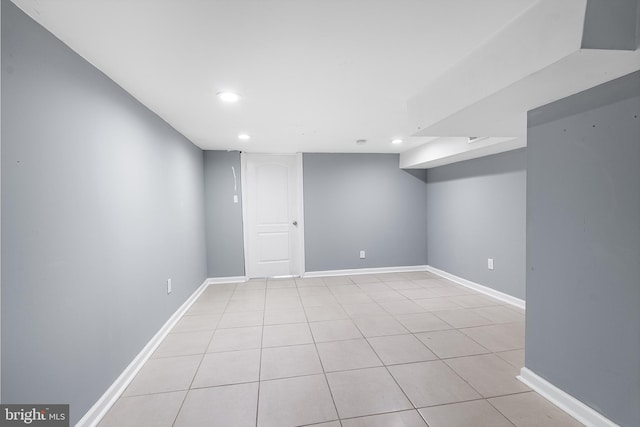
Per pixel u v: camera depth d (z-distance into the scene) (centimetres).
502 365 215
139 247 221
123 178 199
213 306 345
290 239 479
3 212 111
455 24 137
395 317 306
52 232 135
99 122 173
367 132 339
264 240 471
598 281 150
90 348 161
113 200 186
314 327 285
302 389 191
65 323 142
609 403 146
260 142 387
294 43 150
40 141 129
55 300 136
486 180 372
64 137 143
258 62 169
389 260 499
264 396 184
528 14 128
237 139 367
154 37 142
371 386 193
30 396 122
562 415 164
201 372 211
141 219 225
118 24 130
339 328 282
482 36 149
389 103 242
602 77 136
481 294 378
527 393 184
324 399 181
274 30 138
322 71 183
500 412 168
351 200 482
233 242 448
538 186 181
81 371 153
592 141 150
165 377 205
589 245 154
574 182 160
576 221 160
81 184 156
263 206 469
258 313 322
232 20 130
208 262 441
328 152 471
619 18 110
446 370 210
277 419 165
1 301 110
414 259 507
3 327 110
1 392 110
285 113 263
